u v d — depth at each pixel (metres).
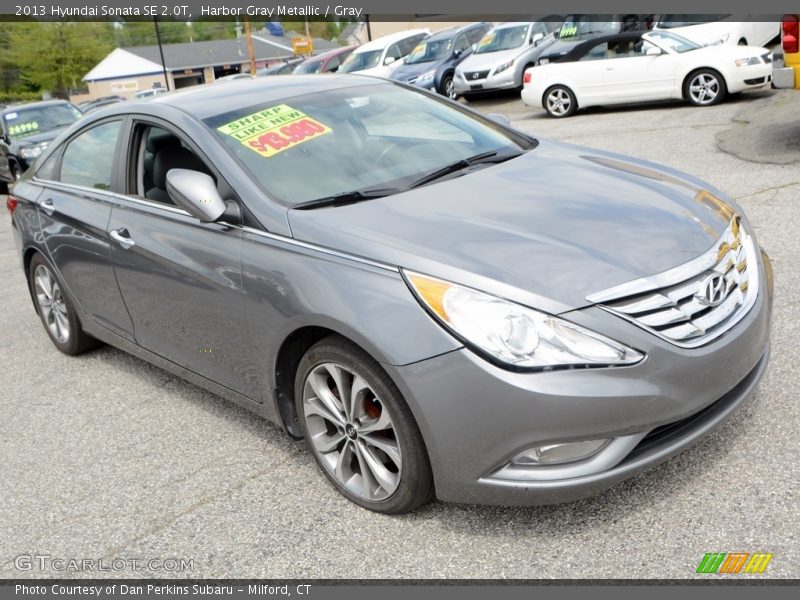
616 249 2.82
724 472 3.03
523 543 2.83
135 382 4.71
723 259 2.94
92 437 4.09
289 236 3.16
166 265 3.69
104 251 4.16
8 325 6.15
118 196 4.16
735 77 11.69
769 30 14.52
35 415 4.45
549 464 2.67
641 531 2.79
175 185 3.32
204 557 3.01
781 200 6.40
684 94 12.22
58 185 4.75
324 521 3.12
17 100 80.38
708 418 2.84
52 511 3.46
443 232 2.96
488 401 2.60
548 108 13.73
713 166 7.93
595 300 2.63
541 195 3.28
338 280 2.93
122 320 4.32
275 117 3.81
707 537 2.71
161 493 3.47
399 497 2.96
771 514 2.76
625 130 11.02
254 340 3.31
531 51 16.95
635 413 2.60
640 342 2.63
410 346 2.69
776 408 3.39
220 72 78.00
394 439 2.98
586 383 2.56
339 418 3.12
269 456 3.65
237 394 3.65
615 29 14.37
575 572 2.66
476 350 2.61
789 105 10.64
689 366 2.68
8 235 10.57
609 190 3.33
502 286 2.67
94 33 83.00
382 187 3.43
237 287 3.31
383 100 4.18
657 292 2.71
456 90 17.50
